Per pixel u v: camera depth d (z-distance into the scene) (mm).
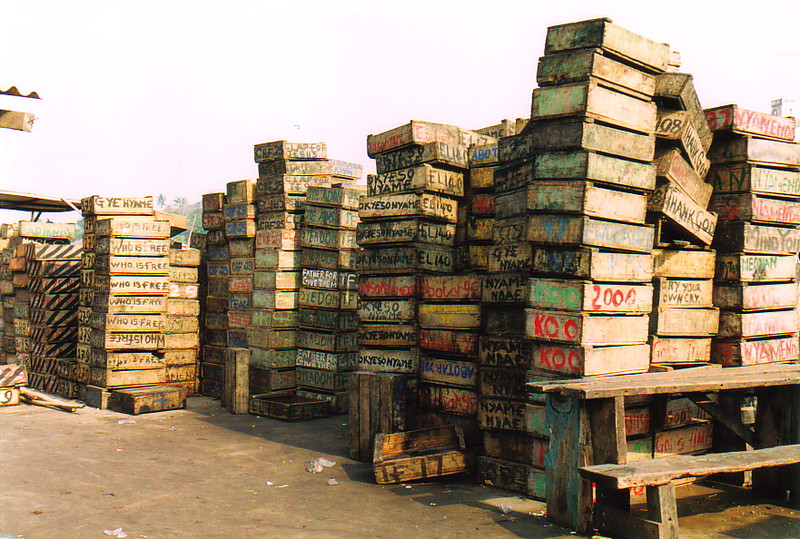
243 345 10953
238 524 5176
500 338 6195
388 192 7785
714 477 6578
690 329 6500
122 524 5148
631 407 5812
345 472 6762
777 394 6078
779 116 6918
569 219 5629
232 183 11320
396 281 7531
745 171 6664
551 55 5875
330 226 9977
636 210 5957
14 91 4367
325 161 10867
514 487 5984
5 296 13906
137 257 10609
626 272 5781
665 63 6211
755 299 6738
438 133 7594
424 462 6293
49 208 15883
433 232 7570
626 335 5789
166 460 7188
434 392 7102
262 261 10656
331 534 4949
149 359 10734
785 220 6957
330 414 9891
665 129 6246
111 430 8727
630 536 4730
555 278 5758
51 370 11742
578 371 5477
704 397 6324
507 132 8352
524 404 5926
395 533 4977
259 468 6898
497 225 6477
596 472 4477
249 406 10031
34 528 5008
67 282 11930
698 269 6570
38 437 8227
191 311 11664
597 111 5617
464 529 5062
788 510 5660
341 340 9938
